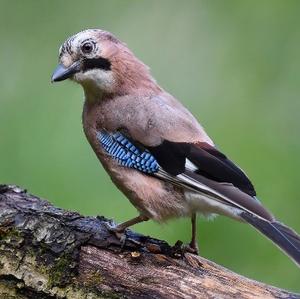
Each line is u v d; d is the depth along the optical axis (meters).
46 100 13.80
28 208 10.11
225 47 14.48
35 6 15.07
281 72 14.14
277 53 14.27
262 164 12.69
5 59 14.73
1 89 14.27
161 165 10.57
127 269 9.84
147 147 10.73
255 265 12.27
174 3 15.02
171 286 9.77
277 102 13.80
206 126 13.38
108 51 11.21
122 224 10.14
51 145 12.90
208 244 12.21
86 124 11.35
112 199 12.39
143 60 14.69
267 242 12.27
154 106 10.95
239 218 9.97
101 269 9.84
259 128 13.18
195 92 14.20
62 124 13.24
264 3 14.53
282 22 14.41
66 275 9.77
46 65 14.76
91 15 15.05
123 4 15.14
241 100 13.80
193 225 10.71
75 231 9.95
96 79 11.16
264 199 12.62
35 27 14.98
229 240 12.24
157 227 12.19
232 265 12.25
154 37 14.83
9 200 10.20
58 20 15.03
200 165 10.37
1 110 13.76
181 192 10.58
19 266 9.80
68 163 12.62
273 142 12.96
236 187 10.16
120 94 11.20
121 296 9.77
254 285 9.76
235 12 14.65
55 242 9.85
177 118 10.84
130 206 12.34
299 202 12.57
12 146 13.00
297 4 14.43
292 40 14.31
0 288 9.82
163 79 14.45
